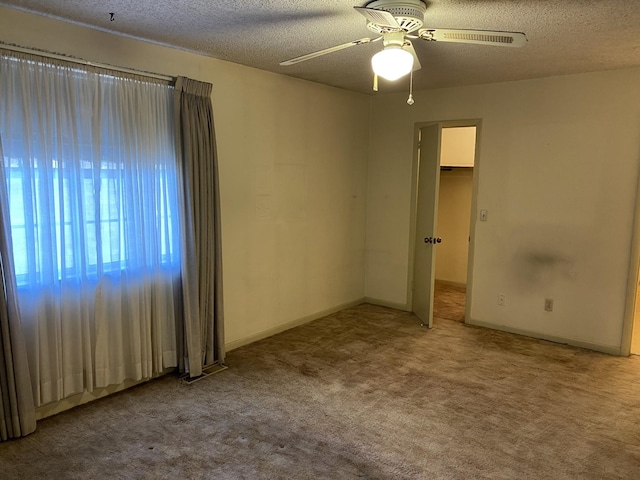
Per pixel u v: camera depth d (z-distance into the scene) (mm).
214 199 3555
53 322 2773
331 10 2520
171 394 3186
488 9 2449
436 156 4492
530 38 2965
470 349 4113
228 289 3949
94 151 2873
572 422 2883
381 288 5531
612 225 4000
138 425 2781
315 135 4680
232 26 2818
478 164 4656
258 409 2992
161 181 3305
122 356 3166
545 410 3027
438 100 4859
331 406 3041
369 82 4559
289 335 4430
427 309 4715
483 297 4738
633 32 2824
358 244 5484
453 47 3195
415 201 5129
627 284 3965
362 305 5566
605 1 2309
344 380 3439
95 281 2965
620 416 2965
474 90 4609
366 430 2758
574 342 4246
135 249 3150
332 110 4859
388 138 5285
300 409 2998
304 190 4625
